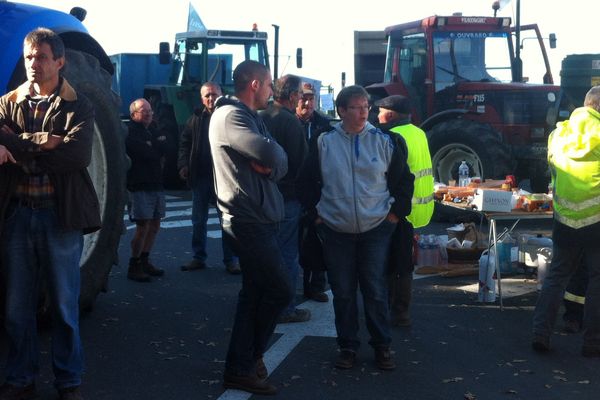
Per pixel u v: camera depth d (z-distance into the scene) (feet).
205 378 18.57
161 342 21.09
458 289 26.81
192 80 56.85
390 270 19.34
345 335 19.29
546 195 25.86
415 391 17.99
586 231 19.86
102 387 17.94
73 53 21.88
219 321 23.13
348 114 18.84
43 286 19.85
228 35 57.00
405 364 19.69
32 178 16.11
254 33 57.72
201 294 26.27
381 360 19.24
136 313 23.80
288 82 22.20
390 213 18.89
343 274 19.16
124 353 20.18
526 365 19.70
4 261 16.31
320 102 79.66
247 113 17.04
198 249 29.89
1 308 19.40
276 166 16.74
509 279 27.91
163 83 69.77
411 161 22.02
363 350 20.68
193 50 57.21
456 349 20.81
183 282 27.89
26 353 16.65
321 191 19.25
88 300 22.36
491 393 17.92
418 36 48.98
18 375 16.60
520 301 25.38
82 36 22.63
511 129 45.83
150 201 27.76
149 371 18.97
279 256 17.20
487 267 25.05
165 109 57.26
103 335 21.58
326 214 18.93
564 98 46.26
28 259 16.31
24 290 16.40
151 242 28.45
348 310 19.25
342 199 18.76
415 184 22.11
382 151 18.88
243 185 16.85
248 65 17.38
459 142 44.57
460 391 18.02
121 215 22.85
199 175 29.40
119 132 22.76
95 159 22.24
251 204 16.85
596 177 19.71
